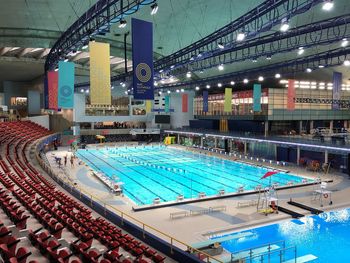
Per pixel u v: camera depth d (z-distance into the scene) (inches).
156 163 1664.6
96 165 1592.0
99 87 750.5
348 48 1295.5
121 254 431.5
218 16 1190.9
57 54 1202.0
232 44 1112.2
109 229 573.3
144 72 624.4
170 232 704.4
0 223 429.4
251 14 879.7
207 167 1560.0
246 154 1895.9
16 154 1322.6
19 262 325.1
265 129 1951.3
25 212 567.8
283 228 747.4
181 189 1138.7
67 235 493.0
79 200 837.8
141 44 620.4
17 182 780.6
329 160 1462.8
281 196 1002.1
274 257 593.9
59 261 327.6
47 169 1152.2
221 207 861.2
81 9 1127.0
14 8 1122.0
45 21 1261.1
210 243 613.0
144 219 792.9
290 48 1143.0
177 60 1665.8
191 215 821.2
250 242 671.1
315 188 1106.7
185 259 498.9
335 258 595.2
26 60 1739.7
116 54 1609.3
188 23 1274.6
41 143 1651.1
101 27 818.2
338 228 745.6
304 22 1165.1
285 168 1493.6
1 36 1360.7
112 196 1003.3
